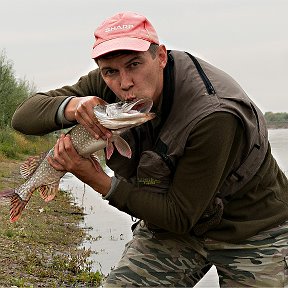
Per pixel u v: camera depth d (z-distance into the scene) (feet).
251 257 6.14
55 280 11.75
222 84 5.62
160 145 5.74
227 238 6.11
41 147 54.85
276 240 6.15
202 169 5.49
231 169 5.77
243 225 6.06
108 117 5.14
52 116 5.82
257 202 6.09
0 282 10.75
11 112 54.34
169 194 5.71
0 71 54.44
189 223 5.66
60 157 5.58
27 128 6.07
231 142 5.48
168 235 6.35
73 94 6.40
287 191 6.38
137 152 6.06
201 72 5.66
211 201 5.80
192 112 5.50
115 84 5.39
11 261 12.65
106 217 21.36
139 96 5.35
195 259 6.41
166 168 5.74
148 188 5.93
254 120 5.66
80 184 34.30
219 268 6.33
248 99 5.73
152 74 5.37
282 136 135.95
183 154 5.60
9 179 28.89
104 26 5.33
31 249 14.34
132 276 6.43
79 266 13.12
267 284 6.13
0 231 15.64
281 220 6.15
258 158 5.86
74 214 21.75
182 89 5.60
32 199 23.43
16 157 45.75
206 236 6.22
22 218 18.54
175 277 6.46
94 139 5.40
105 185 5.69
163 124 5.74
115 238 17.25
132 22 5.29
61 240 16.34
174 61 5.72
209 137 5.39
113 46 5.17
